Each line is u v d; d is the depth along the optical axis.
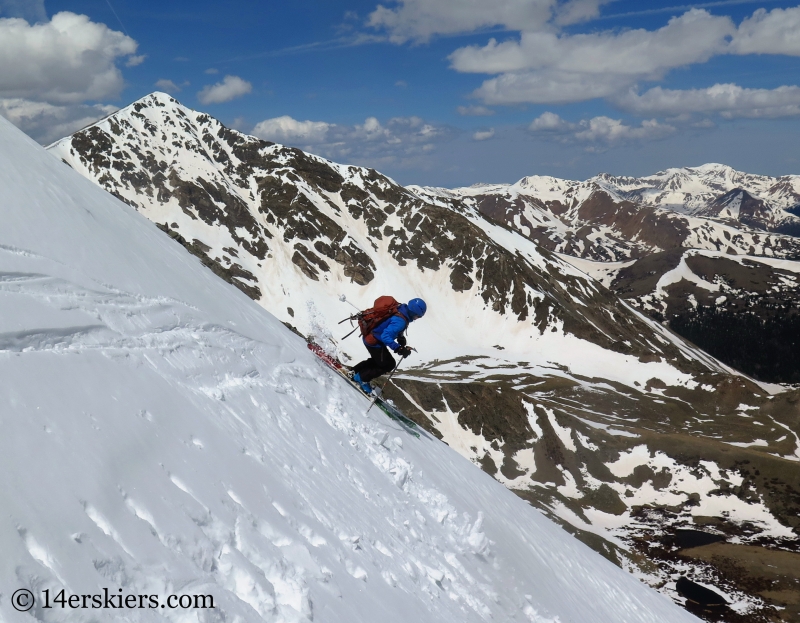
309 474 7.96
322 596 5.42
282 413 9.03
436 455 15.27
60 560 3.60
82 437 4.77
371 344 12.74
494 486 19.08
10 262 6.82
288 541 5.80
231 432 7.15
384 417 14.03
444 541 10.46
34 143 13.37
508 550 13.09
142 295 8.83
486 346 157.62
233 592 4.69
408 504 10.45
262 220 179.88
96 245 9.25
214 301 11.55
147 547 4.29
